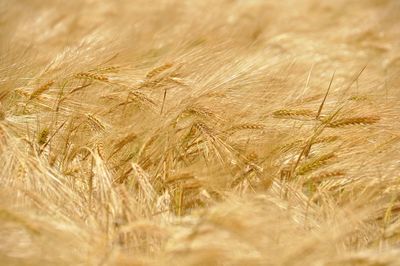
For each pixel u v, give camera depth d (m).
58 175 2.42
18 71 2.64
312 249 2.21
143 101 2.54
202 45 2.81
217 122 2.51
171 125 2.50
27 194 2.32
